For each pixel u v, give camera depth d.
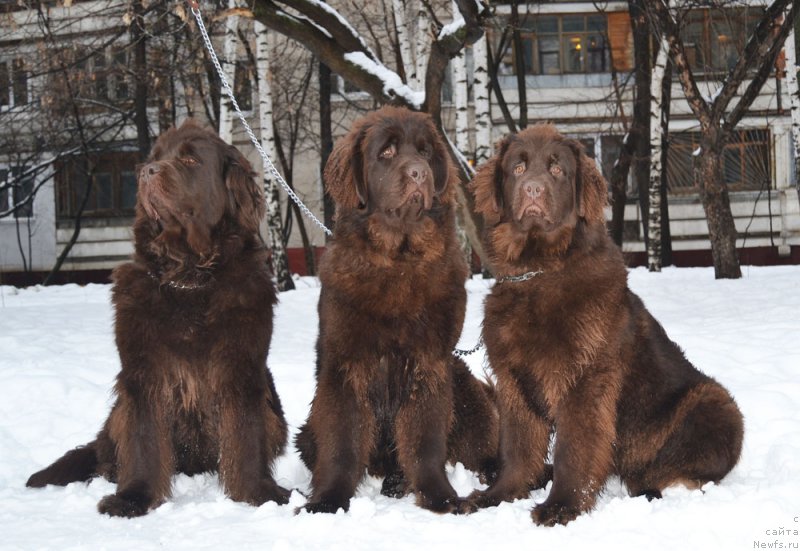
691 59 29.75
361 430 5.17
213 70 22.83
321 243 31.19
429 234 5.06
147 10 14.61
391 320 5.06
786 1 17.05
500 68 30.70
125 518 4.82
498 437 5.77
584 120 30.09
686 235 30.41
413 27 21.22
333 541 4.25
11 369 8.58
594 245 5.03
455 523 4.59
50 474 5.63
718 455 5.05
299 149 30.39
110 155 32.34
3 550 4.18
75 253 32.62
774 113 29.70
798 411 6.35
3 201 32.94
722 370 7.57
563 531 4.40
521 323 5.00
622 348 5.06
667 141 25.12
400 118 5.18
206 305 5.05
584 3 30.31
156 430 5.11
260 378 5.18
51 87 23.86
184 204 4.93
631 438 5.32
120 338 5.05
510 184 5.13
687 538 4.14
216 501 5.10
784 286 14.27
